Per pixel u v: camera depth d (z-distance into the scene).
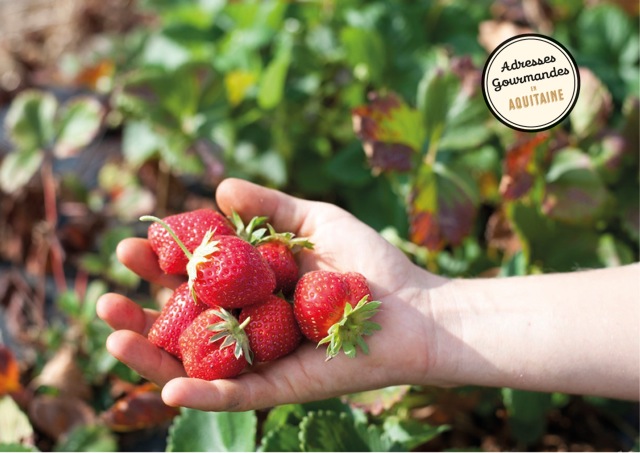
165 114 0.62
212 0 0.74
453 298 0.44
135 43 0.82
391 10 0.69
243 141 0.66
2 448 0.47
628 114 0.58
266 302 0.40
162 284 0.46
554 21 0.72
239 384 0.39
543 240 0.54
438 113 0.54
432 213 0.52
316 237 0.45
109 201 0.72
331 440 0.45
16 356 0.60
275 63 0.61
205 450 0.46
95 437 0.52
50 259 0.66
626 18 0.68
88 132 0.66
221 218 0.43
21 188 0.68
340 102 0.70
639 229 0.57
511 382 0.43
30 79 0.86
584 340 0.42
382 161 0.52
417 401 0.51
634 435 0.54
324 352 0.41
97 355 0.56
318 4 0.71
